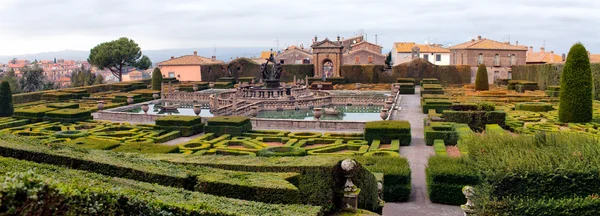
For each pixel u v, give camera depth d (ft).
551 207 37.96
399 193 56.80
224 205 27.55
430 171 56.44
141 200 24.08
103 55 306.14
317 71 306.76
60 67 557.33
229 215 25.85
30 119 121.19
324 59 304.71
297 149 75.56
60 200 20.48
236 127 101.81
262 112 163.43
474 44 313.12
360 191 37.91
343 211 35.78
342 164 35.70
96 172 35.58
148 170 34.86
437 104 141.28
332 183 35.81
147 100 193.06
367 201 40.65
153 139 96.32
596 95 161.27
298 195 32.12
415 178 67.72
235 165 39.68
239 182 33.04
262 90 185.06
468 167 55.11
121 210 23.26
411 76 281.74
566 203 37.78
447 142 90.17
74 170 31.71
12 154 36.96
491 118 104.78
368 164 60.95
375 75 284.61
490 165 42.22
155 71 235.40
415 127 115.55
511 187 39.91
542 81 208.85
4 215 18.24
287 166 36.68
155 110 167.43
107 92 229.45
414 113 146.00
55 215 20.20
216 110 133.49
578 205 37.50
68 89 213.46
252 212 27.07
